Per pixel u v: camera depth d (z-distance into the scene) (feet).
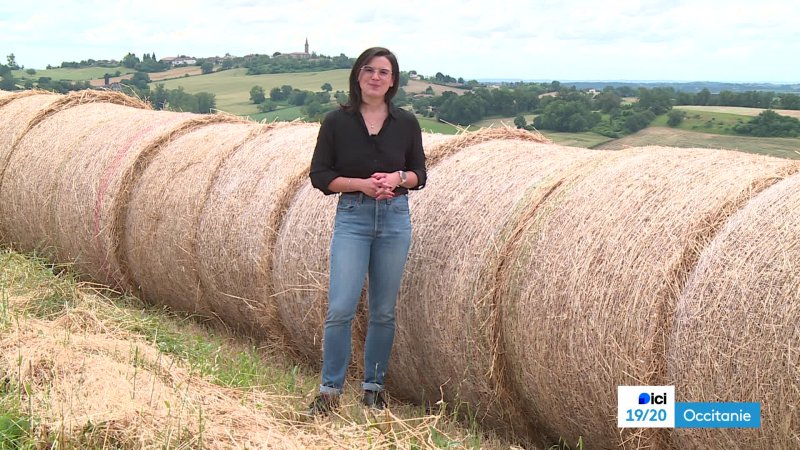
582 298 14.51
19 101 34.30
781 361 12.00
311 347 21.11
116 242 27.02
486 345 16.39
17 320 18.15
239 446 13.61
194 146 25.82
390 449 15.01
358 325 19.26
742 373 12.41
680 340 13.21
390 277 16.93
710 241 13.47
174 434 13.70
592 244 14.71
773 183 13.91
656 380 13.65
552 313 14.96
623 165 15.87
